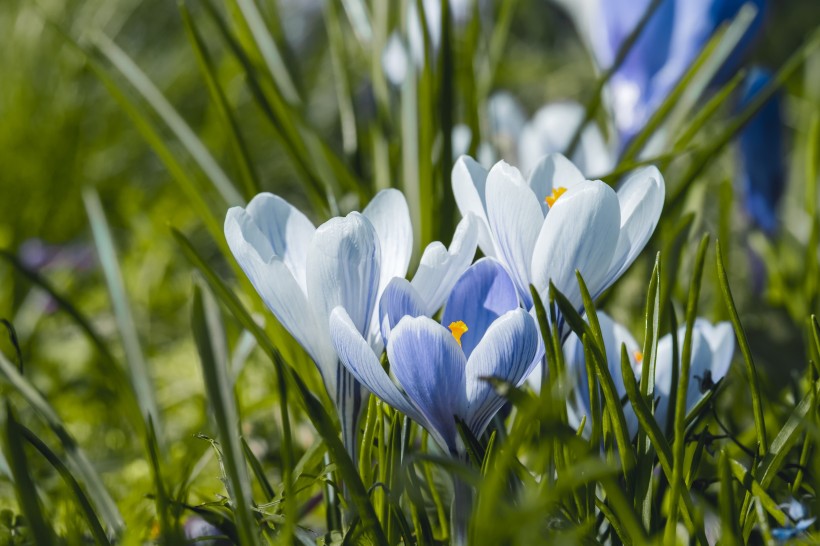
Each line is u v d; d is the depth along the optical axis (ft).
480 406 2.55
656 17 4.09
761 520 2.54
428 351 2.50
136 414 3.14
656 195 2.58
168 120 3.74
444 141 3.30
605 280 2.60
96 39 3.89
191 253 2.93
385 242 2.65
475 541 2.48
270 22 4.04
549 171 2.72
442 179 3.29
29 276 3.10
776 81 3.23
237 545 2.75
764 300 3.94
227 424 2.68
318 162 3.79
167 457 3.17
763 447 2.67
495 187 2.58
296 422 3.14
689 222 3.19
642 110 4.16
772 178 4.32
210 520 2.75
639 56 4.16
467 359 2.59
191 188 3.26
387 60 4.15
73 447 2.86
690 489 2.68
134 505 2.88
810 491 2.69
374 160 3.92
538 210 2.57
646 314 2.64
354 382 2.64
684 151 3.18
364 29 4.39
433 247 2.57
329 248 2.56
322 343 2.61
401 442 2.68
